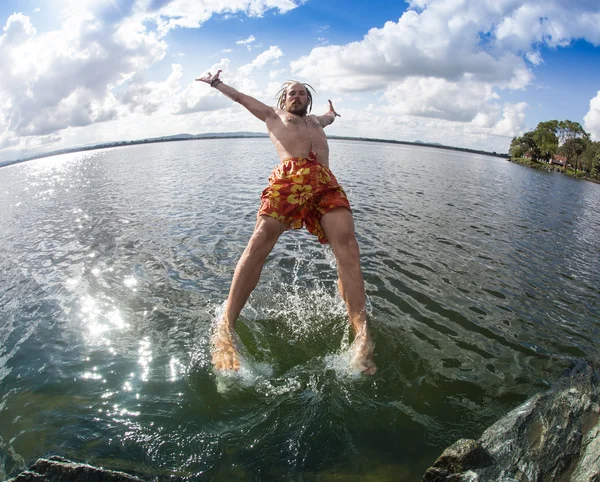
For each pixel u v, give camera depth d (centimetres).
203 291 326
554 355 252
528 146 5509
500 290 359
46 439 172
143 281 346
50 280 355
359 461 163
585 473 146
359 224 562
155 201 714
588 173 4122
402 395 205
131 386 208
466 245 502
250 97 296
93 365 227
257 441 172
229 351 235
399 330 269
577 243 579
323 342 254
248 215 600
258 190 832
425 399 203
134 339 254
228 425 181
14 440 173
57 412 189
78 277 358
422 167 1806
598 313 326
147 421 183
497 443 164
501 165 3653
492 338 269
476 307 317
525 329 286
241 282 261
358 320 259
